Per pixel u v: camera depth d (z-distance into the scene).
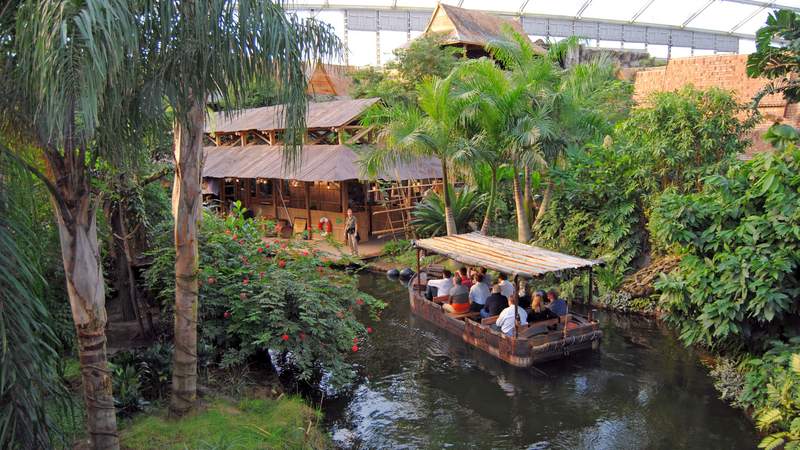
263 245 9.20
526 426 7.83
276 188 22.03
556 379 9.20
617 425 7.78
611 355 10.09
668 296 8.81
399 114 14.62
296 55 4.92
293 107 5.02
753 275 7.78
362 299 9.26
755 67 8.28
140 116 4.48
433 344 10.95
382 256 17.36
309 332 8.07
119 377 6.96
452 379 9.35
